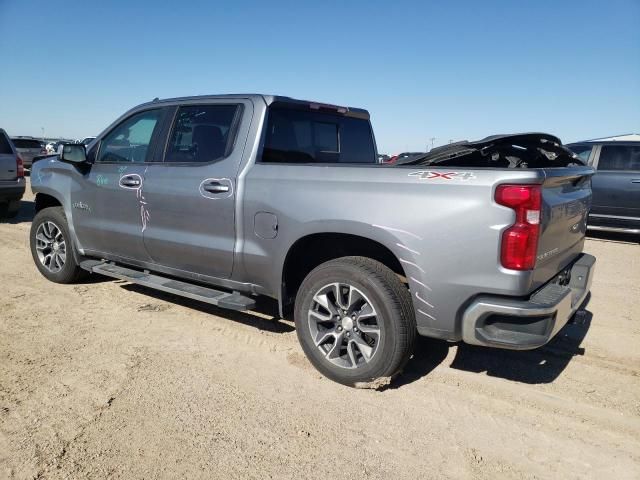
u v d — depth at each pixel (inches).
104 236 193.5
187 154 168.7
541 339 113.3
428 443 112.3
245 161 152.8
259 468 102.0
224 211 154.3
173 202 167.0
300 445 110.0
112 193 187.2
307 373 143.3
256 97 157.6
